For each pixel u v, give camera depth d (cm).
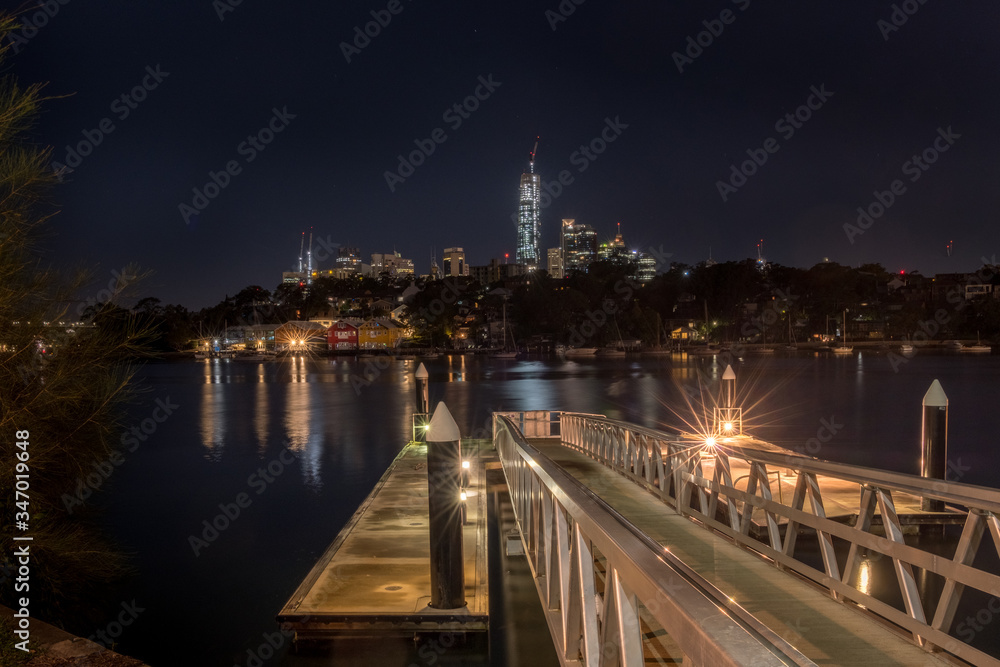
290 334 15000
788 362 10512
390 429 3300
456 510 651
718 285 15262
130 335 723
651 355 13550
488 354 13888
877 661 422
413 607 662
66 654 521
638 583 229
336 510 1644
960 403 4369
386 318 15788
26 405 675
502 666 666
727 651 147
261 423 3569
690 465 1018
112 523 1510
